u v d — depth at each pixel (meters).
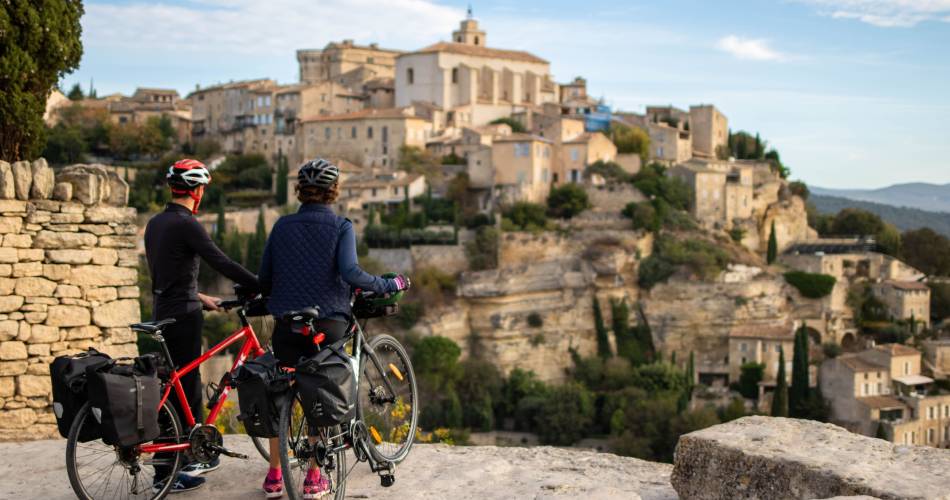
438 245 133.75
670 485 12.21
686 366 130.62
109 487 11.83
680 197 148.12
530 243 133.88
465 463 12.76
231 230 135.25
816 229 178.25
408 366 12.70
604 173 152.25
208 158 183.12
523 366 127.75
